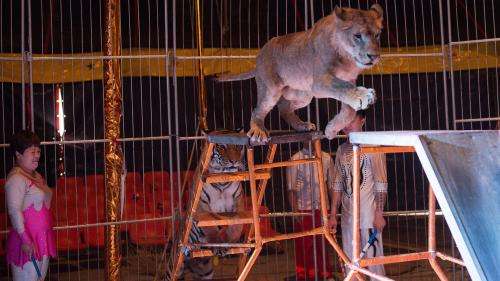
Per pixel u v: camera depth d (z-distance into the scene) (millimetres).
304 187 5336
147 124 7758
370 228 4676
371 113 8000
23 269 4156
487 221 1802
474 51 7684
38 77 6945
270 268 6512
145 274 6398
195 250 4270
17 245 4176
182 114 7801
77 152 7688
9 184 4117
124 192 6180
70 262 7219
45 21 7367
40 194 4250
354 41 2887
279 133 3803
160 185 7496
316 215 5348
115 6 5594
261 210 7082
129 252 7355
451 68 5059
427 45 7730
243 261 4668
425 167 1934
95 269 6867
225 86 7574
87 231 6895
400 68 7574
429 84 8016
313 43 3121
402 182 8328
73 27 7406
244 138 3498
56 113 7289
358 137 2646
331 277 5531
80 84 7539
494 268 1696
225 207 4781
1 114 7211
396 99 8031
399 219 8812
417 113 8031
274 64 3494
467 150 1990
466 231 1745
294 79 3373
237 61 7531
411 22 7812
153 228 7379
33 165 4301
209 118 7574
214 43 7789
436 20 7855
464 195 1845
